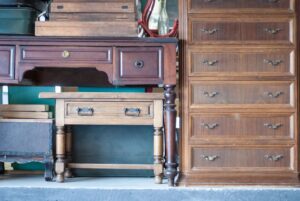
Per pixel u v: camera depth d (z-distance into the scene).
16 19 2.39
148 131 2.72
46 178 2.50
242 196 2.24
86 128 2.71
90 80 2.84
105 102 2.43
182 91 2.35
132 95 2.42
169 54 2.31
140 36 2.48
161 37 2.35
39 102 2.88
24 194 2.28
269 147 2.34
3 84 2.61
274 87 2.35
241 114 2.34
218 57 2.35
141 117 2.43
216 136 2.34
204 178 2.32
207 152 2.34
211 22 2.35
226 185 2.31
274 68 2.35
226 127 2.35
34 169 2.89
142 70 2.31
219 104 2.34
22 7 2.41
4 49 2.32
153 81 2.31
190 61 2.34
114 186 2.33
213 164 2.34
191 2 2.35
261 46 2.34
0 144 2.50
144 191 2.26
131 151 2.71
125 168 2.50
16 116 2.64
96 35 2.36
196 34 2.35
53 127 2.51
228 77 2.34
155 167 2.42
